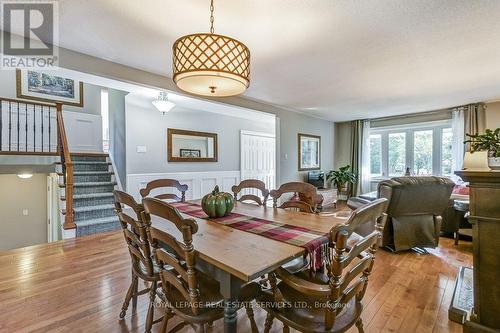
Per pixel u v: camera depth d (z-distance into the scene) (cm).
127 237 180
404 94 435
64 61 259
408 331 172
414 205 307
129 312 192
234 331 118
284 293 143
